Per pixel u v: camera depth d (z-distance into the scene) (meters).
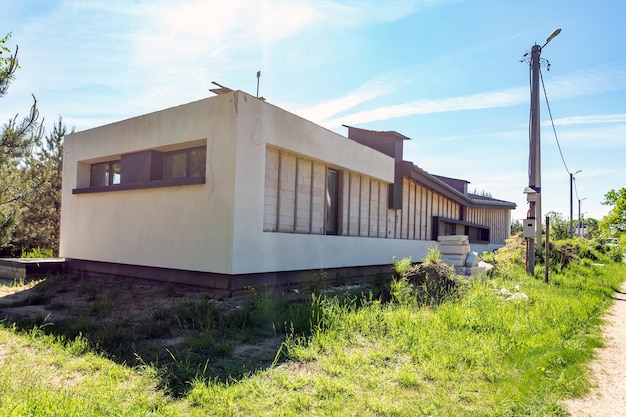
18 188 8.87
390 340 5.29
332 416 3.30
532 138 13.22
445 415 3.38
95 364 4.25
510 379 4.16
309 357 4.61
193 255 8.30
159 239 8.99
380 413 3.38
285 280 9.16
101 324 5.92
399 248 13.93
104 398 3.42
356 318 6.02
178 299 7.54
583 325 6.67
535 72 13.12
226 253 7.75
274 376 4.10
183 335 5.34
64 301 7.72
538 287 10.02
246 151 8.03
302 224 9.97
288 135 9.21
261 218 8.37
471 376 4.23
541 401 3.69
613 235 31.94
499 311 6.83
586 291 10.19
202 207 8.24
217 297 7.71
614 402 3.78
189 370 4.11
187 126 8.70
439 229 17.73
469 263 10.65
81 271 11.03
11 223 8.65
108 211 10.33
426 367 4.38
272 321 5.98
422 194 16.45
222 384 3.83
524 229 12.77
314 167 10.41
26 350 4.70
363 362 4.50
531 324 6.19
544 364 4.57
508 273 11.78
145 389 3.70
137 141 9.77
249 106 8.14
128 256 9.67
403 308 6.85
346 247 11.20
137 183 9.41
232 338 5.33
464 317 6.25
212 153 8.17
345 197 11.70
